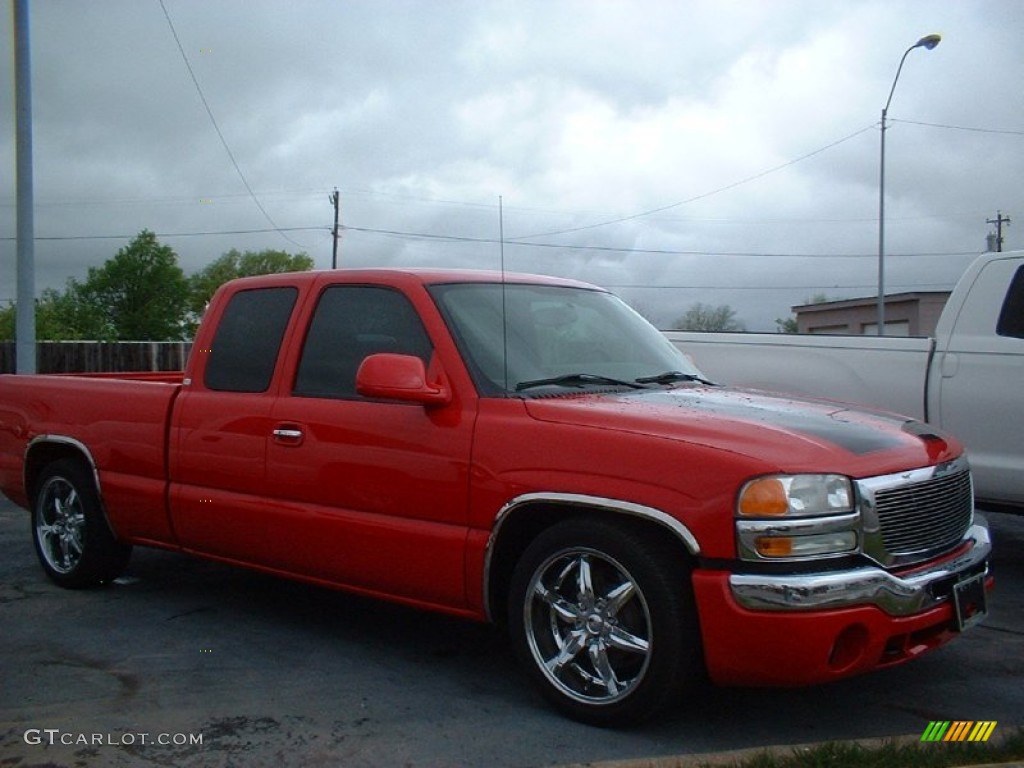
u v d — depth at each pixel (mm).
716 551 3887
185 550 5953
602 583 4270
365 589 5047
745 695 4688
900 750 3848
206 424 5660
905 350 7348
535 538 4457
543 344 5094
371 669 5070
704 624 3922
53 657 5254
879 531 4012
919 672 5039
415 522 4738
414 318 5031
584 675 4320
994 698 4695
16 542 8148
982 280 7141
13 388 6996
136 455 6055
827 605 3801
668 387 5141
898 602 3934
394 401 4848
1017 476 6859
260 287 5770
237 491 5508
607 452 4188
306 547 5168
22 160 12898
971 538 4609
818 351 7762
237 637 5590
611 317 5730
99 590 6598
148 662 5176
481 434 4539
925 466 4320
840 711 4516
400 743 4168
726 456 3943
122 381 6355
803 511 3867
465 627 5785
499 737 4219
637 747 4117
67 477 6516
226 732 4285
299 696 4699
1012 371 6871
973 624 4402
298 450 5184
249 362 5629
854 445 4199
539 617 4426
